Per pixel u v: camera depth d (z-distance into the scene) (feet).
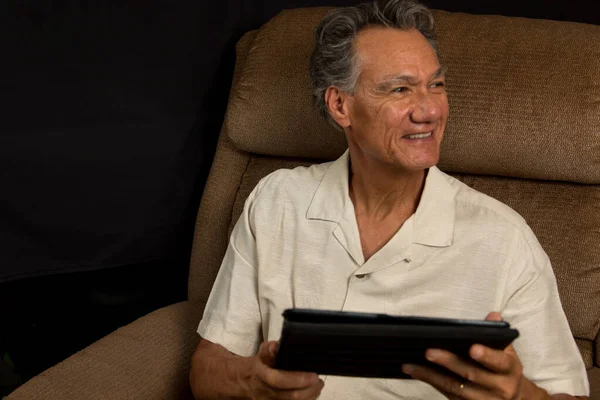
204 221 6.04
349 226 4.45
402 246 4.33
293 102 5.55
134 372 4.92
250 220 4.81
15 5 5.67
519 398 3.60
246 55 6.09
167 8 6.23
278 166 5.82
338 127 4.58
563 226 4.92
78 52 5.97
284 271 4.64
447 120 5.05
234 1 6.52
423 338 3.18
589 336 4.87
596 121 4.73
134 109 6.26
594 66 4.83
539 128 4.83
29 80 5.82
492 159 5.00
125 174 6.32
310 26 5.71
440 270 4.32
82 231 6.27
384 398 4.37
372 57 4.17
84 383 4.72
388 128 4.15
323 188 4.59
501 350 3.29
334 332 3.15
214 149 6.79
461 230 4.33
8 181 5.87
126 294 6.77
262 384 3.87
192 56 6.45
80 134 6.05
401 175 4.30
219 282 4.90
